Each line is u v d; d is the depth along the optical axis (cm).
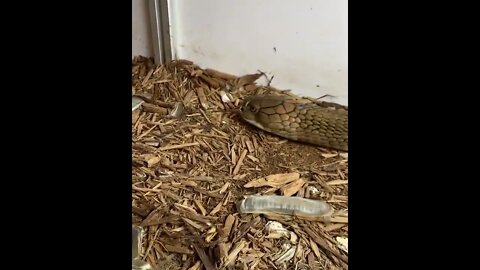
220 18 289
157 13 293
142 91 289
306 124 253
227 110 281
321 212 204
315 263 184
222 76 302
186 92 292
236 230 195
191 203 210
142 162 233
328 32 275
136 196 212
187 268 178
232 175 232
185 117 273
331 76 285
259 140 260
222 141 256
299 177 232
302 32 279
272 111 258
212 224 198
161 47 303
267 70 296
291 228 197
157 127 263
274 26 282
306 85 292
